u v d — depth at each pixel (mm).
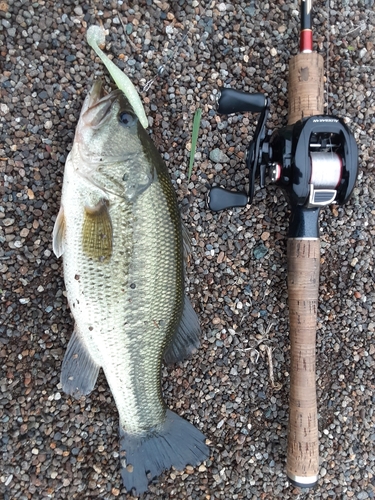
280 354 381
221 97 319
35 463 341
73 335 314
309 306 345
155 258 300
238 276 375
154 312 305
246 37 367
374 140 388
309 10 339
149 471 337
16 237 333
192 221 365
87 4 334
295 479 343
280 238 379
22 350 338
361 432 392
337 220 388
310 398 347
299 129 309
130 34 344
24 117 329
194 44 358
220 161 367
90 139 285
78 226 292
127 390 315
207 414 371
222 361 373
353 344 392
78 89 336
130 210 291
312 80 342
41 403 342
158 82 352
